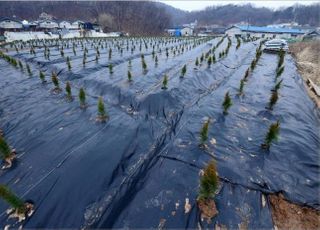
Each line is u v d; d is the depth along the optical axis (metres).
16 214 4.48
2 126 8.19
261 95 11.41
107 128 7.67
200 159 6.16
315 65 19.69
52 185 5.22
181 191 5.07
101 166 5.81
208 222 4.36
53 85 12.62
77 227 4.37
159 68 15.82
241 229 4.30
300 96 11.72
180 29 93.38
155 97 9.68
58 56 22.09
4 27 60.75
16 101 10.42
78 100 10.20
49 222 4.44
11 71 16.30
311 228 4.44
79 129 7.64
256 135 7.54
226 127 8.06
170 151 6.56
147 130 7.67
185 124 8.25
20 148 6.70
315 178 5.71
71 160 6.02
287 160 6.31
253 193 5.12
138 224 4.36
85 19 97.81
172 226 4.30
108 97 10.79
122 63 18.12
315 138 7.76
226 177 5.49
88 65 16.98
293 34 63.75
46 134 7.41
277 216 4.66
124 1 97.44
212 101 10.45
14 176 5.59
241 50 26.64
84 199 4.91
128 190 5.21
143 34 83.38
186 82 12.30
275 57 22.53
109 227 4.34
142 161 6.22
